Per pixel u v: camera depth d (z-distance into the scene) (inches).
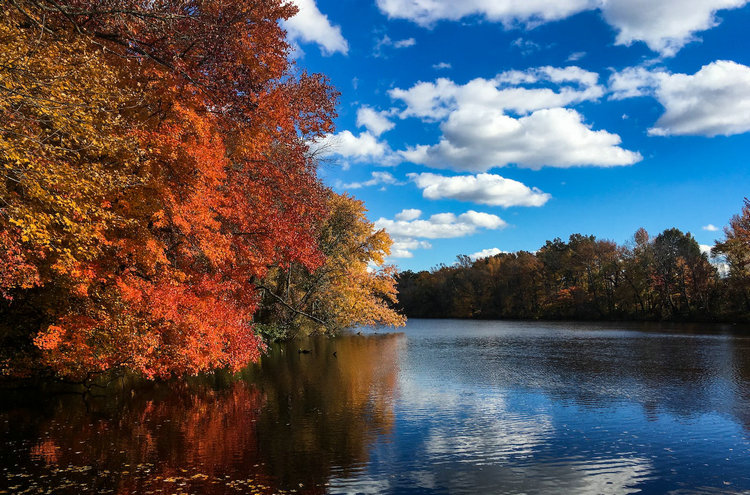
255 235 746.8
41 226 373.1
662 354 1233.4
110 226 539.5
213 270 732.0
